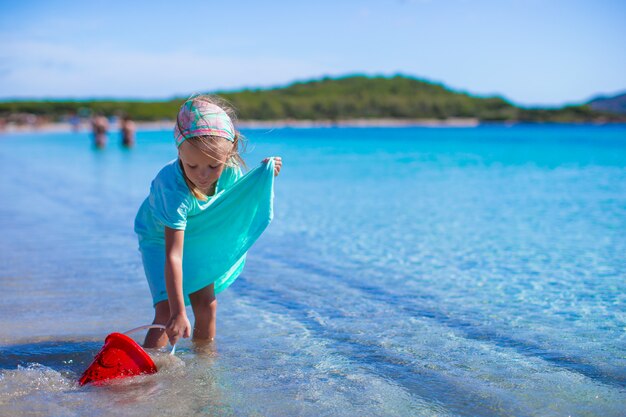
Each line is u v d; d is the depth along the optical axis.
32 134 55.62
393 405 2.41
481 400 2.45
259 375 2.74
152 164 18.03
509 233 6.49
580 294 4.11
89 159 20.61
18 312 3.78
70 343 3.23
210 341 3.26
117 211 8.48
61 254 5.55
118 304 3.97
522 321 3.54
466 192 10.49
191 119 2.79
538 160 19.77
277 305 3.96
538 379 2.67
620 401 2.43
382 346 3.14
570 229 6.68
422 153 25.11
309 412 2.35
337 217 7.77
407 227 6.96
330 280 4.58
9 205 9.10
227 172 3.19
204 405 2.41
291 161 19.66
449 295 4.14
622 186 11.26
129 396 2.50
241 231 3.25
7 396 2.51
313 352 3.06
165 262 3.04
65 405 2.42
